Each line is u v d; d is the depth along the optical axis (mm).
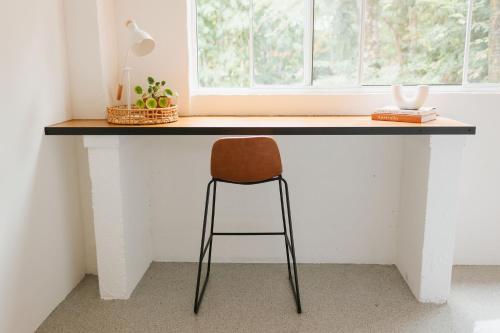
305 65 3000
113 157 2521
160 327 2410
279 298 2693
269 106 2963
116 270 2654
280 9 2941
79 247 2895
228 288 2814
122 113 2549
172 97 2898
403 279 2918
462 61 2939
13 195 2166
